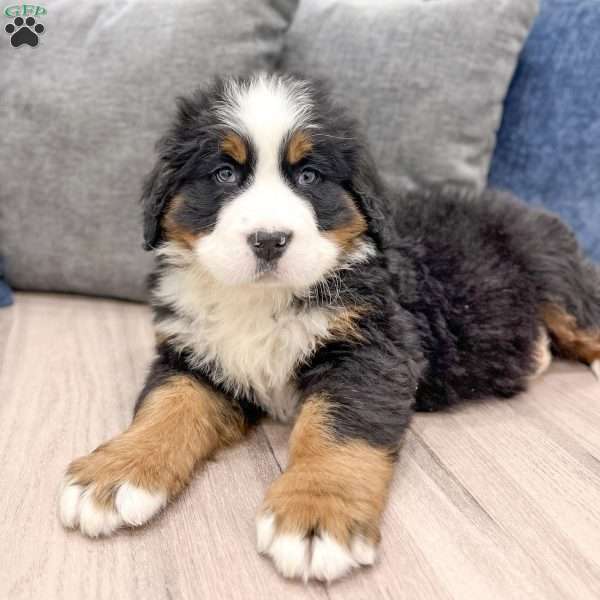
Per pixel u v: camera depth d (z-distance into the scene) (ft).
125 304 2.21
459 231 1.68
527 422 1.46
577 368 1.80
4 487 1.19
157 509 1.12
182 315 1.42
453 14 2.08
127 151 2.05
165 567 1.01
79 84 2.05
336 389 1.26
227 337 1.39
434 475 1.24
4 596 0.95
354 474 1.10
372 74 2.08
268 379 1.40
